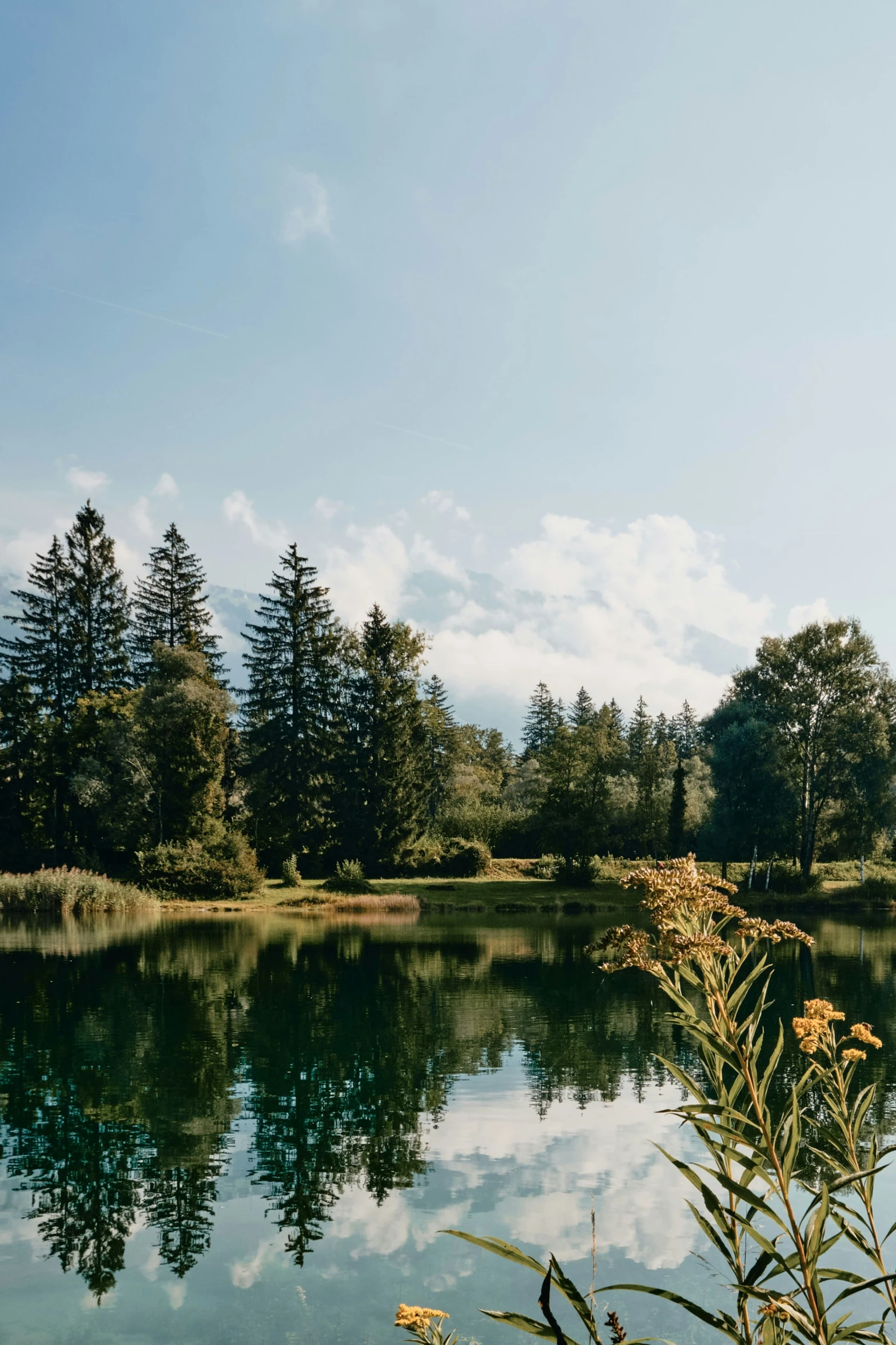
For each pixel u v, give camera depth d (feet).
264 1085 48.91
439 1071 51.65
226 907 158.81
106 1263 28.96
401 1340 23.89
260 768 211.00
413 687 217.56
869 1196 8.20
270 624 221.87
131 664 233.14
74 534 223.92
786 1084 45.39
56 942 111.14
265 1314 25.40
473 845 203.31
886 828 177.47
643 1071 51.52
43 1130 41.42
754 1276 7.08
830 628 181.27
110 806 184.24
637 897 175.73
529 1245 29.96
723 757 177.37
